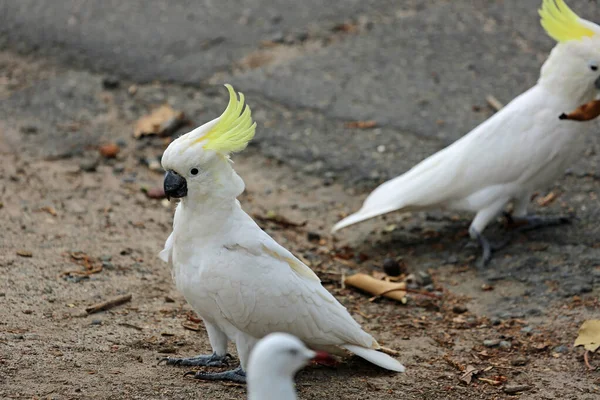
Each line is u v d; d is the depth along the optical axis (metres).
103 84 16.42
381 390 8.44
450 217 13.00
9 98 15.95
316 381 8.57
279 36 17.88
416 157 14.23
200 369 8.55
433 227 12.76
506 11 18.61
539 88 11.76
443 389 8.62
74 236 11.59
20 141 14.48
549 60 11.59
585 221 12.38
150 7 19.19
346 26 18.31
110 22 18.52
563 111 11.46
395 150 14.45
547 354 9.55
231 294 8.00
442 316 10.49
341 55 17.28
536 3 18.81
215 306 8.12
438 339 9.90
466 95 15.89
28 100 15.89
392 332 10.02
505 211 12.48
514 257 11.66
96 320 9.45
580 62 11.15
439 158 11.84
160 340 9.15
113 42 17.72
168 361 8.59
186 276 8.21
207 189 7.93
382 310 10.62
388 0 19.20
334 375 8.76
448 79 16.41
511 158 11.51
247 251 8.07
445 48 17.42
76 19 18.64
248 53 17.36
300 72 16.70
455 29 18.06
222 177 7.98
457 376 8.97
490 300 10.80
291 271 8.21
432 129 14.92
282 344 5.87
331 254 12.09
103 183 13.48
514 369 9.22
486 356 9.49
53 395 7.59
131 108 15.74
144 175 13.89
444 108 15.52
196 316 9.88
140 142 14.83
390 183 12.13
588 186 13.20
